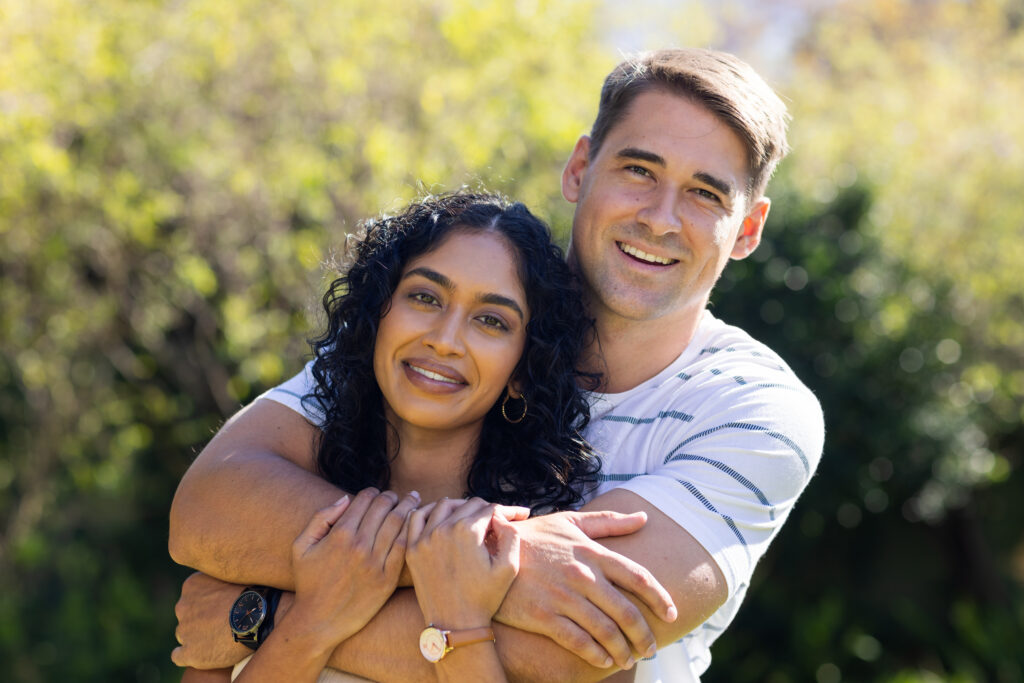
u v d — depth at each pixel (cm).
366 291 211
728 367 216
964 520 1009
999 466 947
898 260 879
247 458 207
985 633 900
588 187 229
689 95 219
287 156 655
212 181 679
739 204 223
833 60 1305
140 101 670
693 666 222
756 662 859
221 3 647
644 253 219
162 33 664
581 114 759
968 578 1014
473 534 183
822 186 884
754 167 224
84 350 796
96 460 885
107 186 671
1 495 877
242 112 688
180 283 717
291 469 203
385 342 206
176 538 203
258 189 674
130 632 820
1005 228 913
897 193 923
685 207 219
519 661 180
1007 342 908
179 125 685
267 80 679
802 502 855
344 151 668
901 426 838
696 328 231
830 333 843
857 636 870
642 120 221
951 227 915
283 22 658
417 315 203
